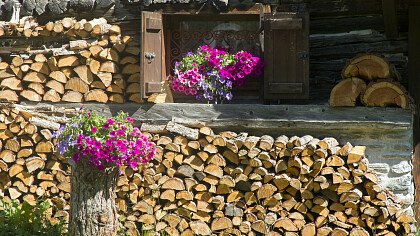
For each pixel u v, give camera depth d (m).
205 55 9.27
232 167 8.53
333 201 8.33
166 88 9.52
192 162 8.55
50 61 9.30
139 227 8.67
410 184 8.62
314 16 9.71
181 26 9.87
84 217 7.86
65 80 9.34
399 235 8.23
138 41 9.65
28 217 8.58
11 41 9.53
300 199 8.40
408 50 9.20
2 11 9.93
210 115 9.02
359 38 9.58
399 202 8.40
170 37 9.77
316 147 8.34
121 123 7.92
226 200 8.53
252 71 9.22
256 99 9.68
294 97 9.09
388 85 8.50
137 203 8.62
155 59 9.21
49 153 8.98
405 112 8.58
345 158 8.29
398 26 9.38
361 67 8.62
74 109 9.28
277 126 8.83
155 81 9.20
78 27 9.29
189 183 8.54
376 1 9.46
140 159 8.01
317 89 9.70
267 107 8.88
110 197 8.00
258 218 8.41
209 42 9.81
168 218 8.55
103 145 7.71
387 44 9.47
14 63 9.38
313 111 8.78
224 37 9.77
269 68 9.12
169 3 9.30
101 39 9.37
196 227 8.50
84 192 7.88
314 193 8.37
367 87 8.56
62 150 7.79
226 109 8.98
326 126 8.72
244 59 9.20
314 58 9.72
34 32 9.43
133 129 7.97
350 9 9.55
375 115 8.62
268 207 8.42
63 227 8.58
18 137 9.05
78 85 9.34
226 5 9.27
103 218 7.89
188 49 9.78
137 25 9.67
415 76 9.09
